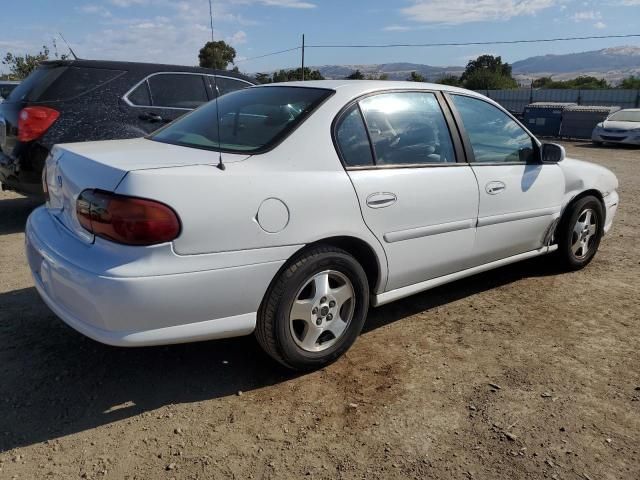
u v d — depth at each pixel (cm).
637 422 279
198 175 258
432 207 352
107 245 254
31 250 311
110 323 250
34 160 546
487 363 334
